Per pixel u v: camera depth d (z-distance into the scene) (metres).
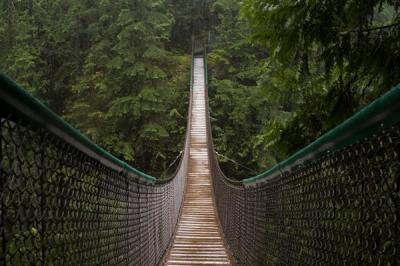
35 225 1.32
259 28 2.80
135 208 3.62
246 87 19.27
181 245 6.87
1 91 1.04
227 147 18.12
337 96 2.88
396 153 1.09
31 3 19.67
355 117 1.29
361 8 2.54
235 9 22.94
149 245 4.59
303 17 2.58
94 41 18.91
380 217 1.20
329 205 1.68
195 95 21.30
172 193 7.71
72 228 1.73
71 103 18.77
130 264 3.33
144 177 3.93
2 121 1.11
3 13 17.70
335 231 1.60
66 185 1.63
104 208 2.37
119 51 17.03
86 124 16.67
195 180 12.89
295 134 3.27
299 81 3.07
